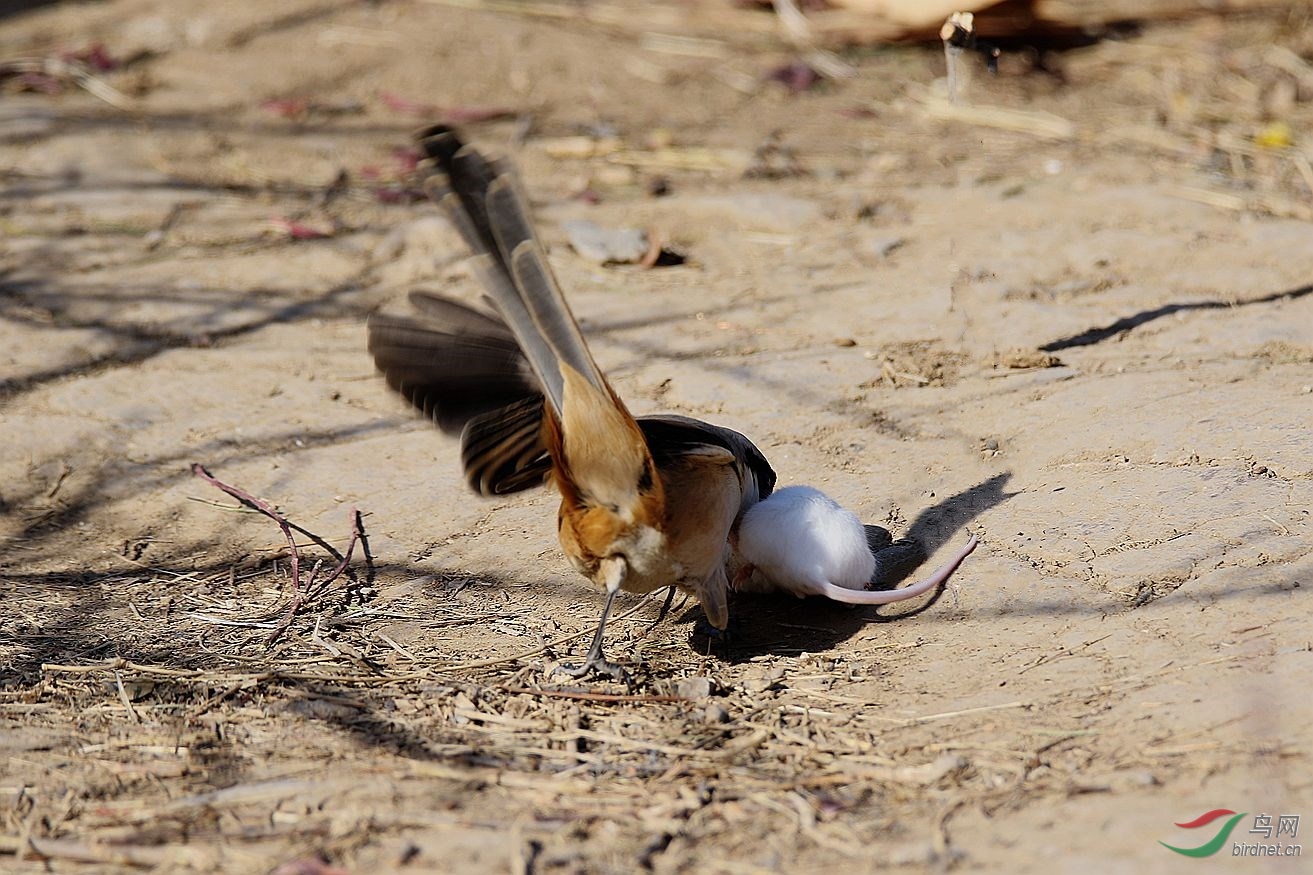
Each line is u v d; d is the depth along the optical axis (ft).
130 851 20.59
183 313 43.98
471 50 64.54
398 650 28.02
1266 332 38.40
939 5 64.13
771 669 26.84
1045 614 27.07
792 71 63.05
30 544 33.17
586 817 21.27
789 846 20.26
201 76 61.77
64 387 39.73
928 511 31.58
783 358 39.65
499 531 33.17
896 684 25.68
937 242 47.26
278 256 47.85
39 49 63.67
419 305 27.09
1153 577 27.40
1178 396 34.88
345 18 67.21
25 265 46.96
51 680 26.68
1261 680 22.94
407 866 19.99
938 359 39.06
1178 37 68.18
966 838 19.92
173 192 52.39
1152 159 53.98
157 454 36.73
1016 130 58.03
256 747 24.09
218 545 32.94
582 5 71.15
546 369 23.26
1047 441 33.81
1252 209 48.47
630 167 54.54
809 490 29.07
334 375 40.55
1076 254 45.34
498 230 22.59
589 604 30.22
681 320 42.63
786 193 51.90
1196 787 20.30
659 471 25.49
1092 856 18.93
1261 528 28.30
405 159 54.90
